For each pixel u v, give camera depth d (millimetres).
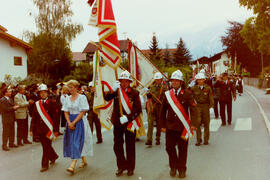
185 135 4941
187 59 67812
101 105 6715
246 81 47750
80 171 5645
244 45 49594
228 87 10453
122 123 5055
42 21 34469
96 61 6832
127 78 5246
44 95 6027
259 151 6590
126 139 5297
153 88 7918
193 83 11484
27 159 6844
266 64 49156
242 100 20062
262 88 31531
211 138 8359
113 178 5121
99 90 6793
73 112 5648
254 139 7879
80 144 5562
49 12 34750
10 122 8070
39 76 31594
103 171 5582
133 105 5301
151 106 7875
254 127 9680
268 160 5844
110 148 7621
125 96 5250
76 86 5711
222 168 5469
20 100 8523
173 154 5098
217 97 12047
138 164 5980
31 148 8164
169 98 5039
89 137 5793
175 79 5082
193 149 7105
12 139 8297
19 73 28984
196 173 5223
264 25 18688
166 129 5113
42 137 5859
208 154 6559
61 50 35125
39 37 34156
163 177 5070
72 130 5602
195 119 5020
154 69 9000
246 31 24766
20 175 5555
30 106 9445
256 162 5754
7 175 5594
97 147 7793
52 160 6312
